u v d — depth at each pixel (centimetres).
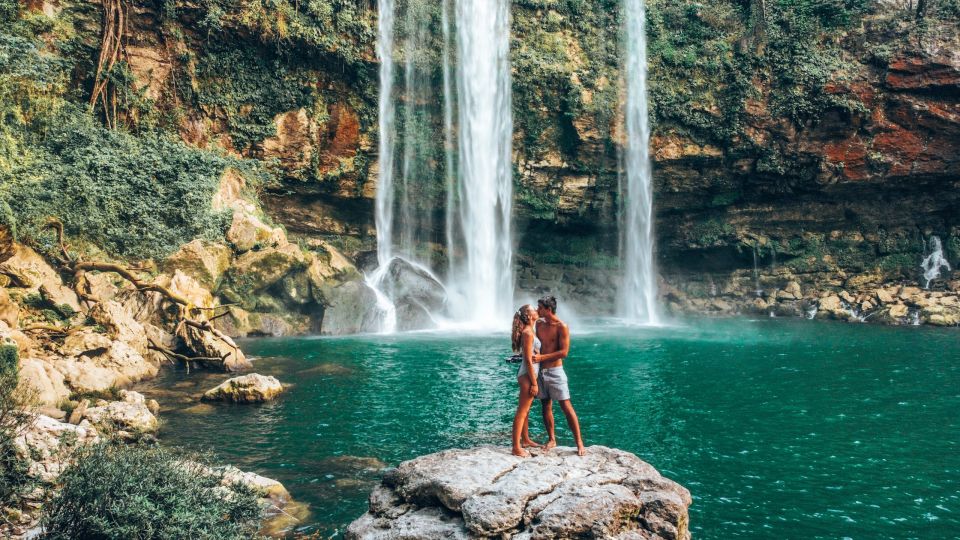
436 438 1126
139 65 2611
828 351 2147
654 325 3034
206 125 2762
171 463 700
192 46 2711
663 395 1488
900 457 1048
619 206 3488
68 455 720
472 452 712
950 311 2852
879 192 3341
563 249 3769
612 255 3734
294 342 2295
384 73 3036
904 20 3108
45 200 2009
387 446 1078
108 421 1045
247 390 1362
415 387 1534
